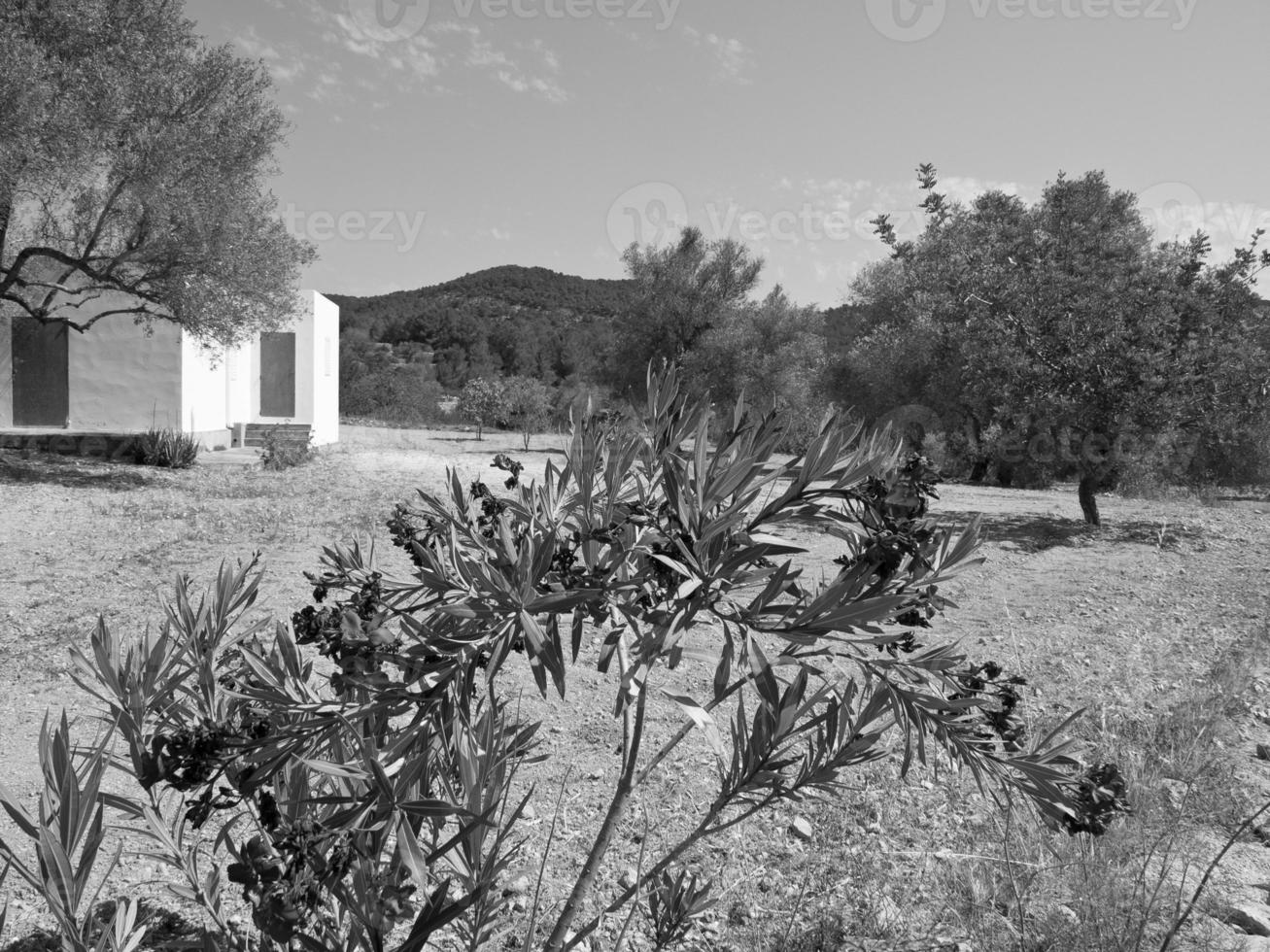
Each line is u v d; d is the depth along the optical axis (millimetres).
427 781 1697
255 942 1982
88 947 1371
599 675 5281
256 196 13914
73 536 9461
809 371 24531
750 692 4844
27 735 4211
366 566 1785
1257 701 4977
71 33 12109
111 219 13289
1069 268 12172
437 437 29906
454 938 2535
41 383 17109
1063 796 1728
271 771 1468
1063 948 2451
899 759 3973
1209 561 9789
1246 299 11672
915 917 2705
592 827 3379
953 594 7895
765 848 3219
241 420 20469
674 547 1548
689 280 26438
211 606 1861
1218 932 2564
